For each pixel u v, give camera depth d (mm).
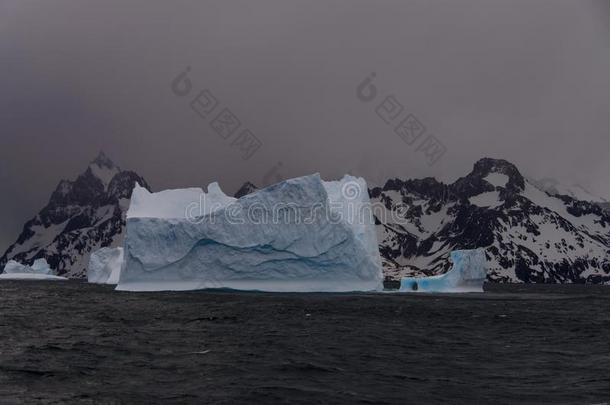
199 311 64750
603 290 192625
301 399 26062
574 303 96125
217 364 33656
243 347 39906
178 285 83188
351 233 85312
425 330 50812
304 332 48062
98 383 28938
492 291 160375
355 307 71250
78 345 40750
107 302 79875
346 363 34469
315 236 83250
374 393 27312
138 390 27547
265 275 83000
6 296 105625
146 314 62344
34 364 33594
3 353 37438
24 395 26562
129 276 84500
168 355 36688
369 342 43031
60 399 25906
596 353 39125
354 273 87125
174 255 82500
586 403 25547
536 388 28422
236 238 81625
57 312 67250
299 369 32375
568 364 34812
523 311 74062
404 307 73250
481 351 39656
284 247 82000
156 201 92375
